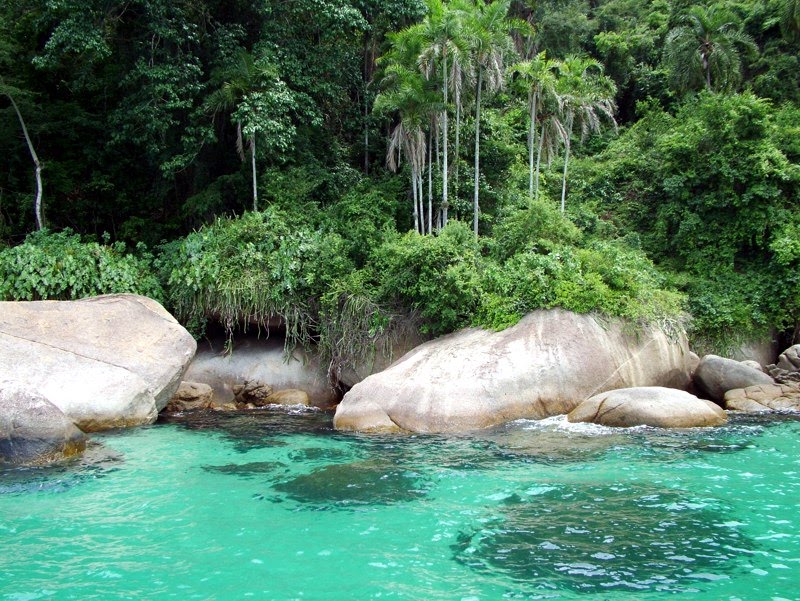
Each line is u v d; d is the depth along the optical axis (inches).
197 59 725.3
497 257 643.5
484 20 697.0
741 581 202.8
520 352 474.3
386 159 800.9
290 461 355.9
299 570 214.2
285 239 625.6
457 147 737.0
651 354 503.2
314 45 823.7
